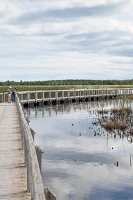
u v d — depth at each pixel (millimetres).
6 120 20969
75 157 18453
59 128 28375
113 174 15547
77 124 30453
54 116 36844
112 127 27406
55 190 13414
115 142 22312
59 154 19109
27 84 114625
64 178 14859
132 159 18016
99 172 15805
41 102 47781
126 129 26938
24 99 47531
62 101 53625
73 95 57094
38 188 4402
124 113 36281
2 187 8359
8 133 16000
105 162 17469
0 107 30859
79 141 22766
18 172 9602
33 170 5188
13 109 28781
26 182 8734
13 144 13406
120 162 17469
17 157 11281
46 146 21219
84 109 44438
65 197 12688
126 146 21094
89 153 19359
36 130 27359
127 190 13578
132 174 15586
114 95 68500
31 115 37656
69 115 37688
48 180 14617
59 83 130125
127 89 73312
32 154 6113
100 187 13898
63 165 16859
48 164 17062
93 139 23422
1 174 9422
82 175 15352
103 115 36375
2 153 11852
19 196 7734
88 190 13469
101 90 66438
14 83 106688
